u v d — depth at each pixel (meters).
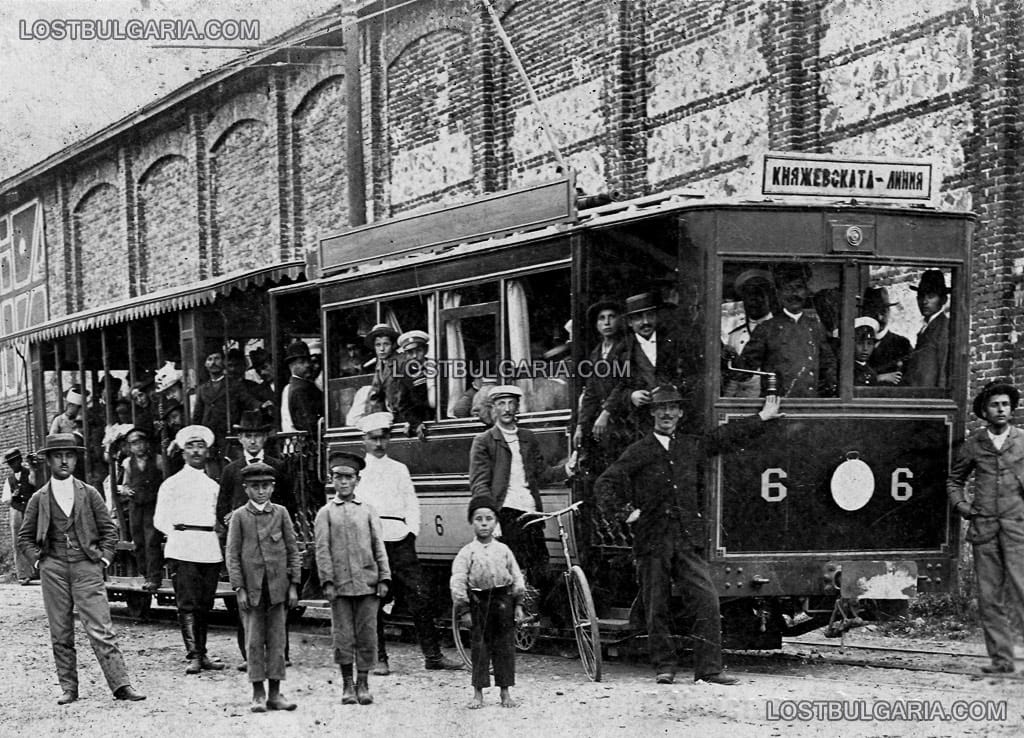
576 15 17.08
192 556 10.48
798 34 14.24
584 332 9.69
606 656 10.22
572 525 9.66
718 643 8.68
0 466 25.92
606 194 10.43
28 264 30.02
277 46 21.19
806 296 9.19
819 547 9.06
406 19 19.88
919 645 10.30
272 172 22.84
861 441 9.19
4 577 22.69
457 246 11.01
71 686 9.05
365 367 11.98
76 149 27.12
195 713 8.42
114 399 15.58
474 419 10.66
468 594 8.21
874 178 9.37
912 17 13.02
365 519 8.72
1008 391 8.95
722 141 15.23
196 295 13.73
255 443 10.80
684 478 8.76
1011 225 11.98
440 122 19.31
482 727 7.48
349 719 8.01
